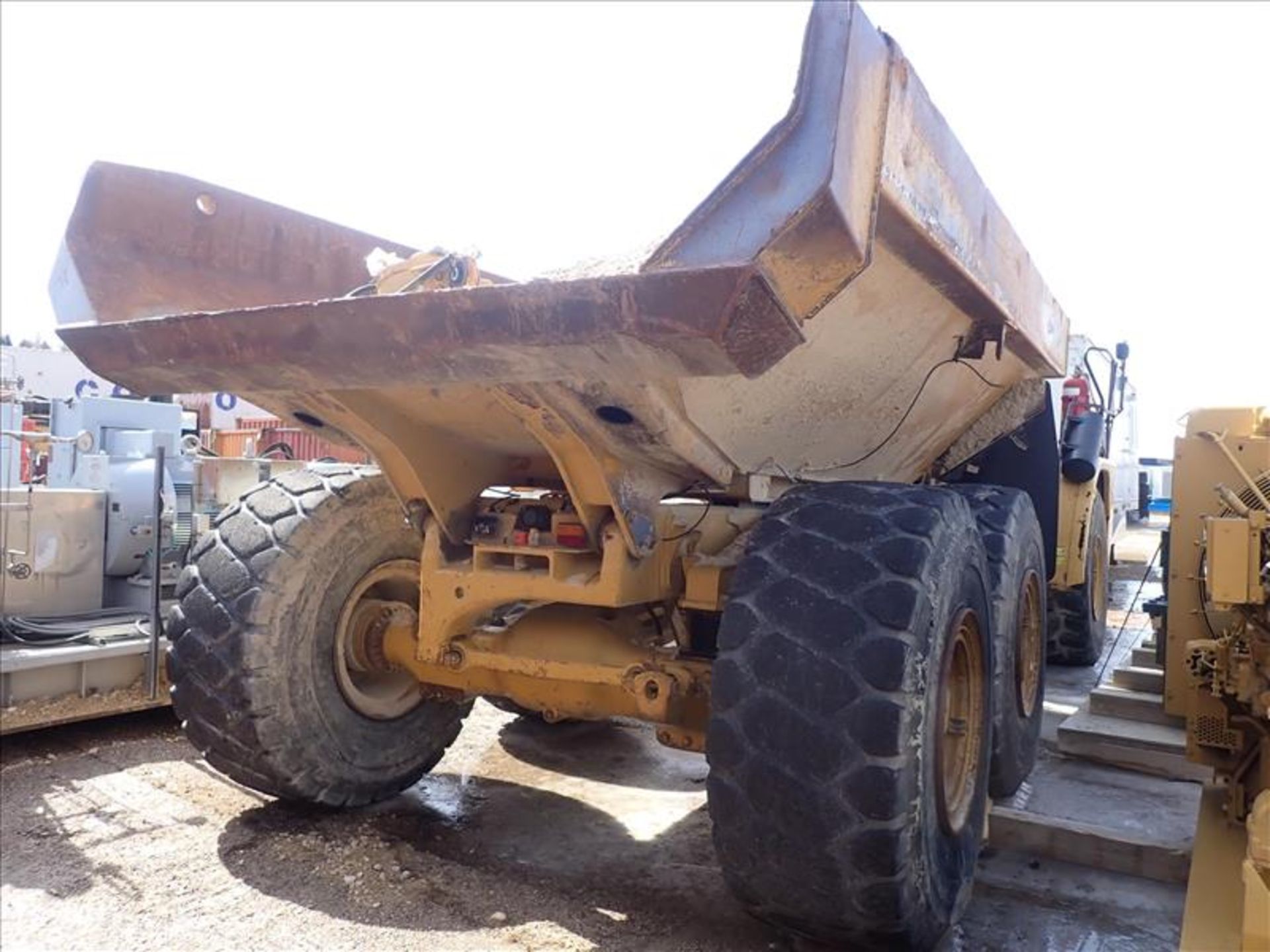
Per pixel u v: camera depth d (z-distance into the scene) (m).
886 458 3.82
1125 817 3.45
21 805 3.66
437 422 2.98
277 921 2.77
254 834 3.39
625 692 3.04
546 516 3.01
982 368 3.63
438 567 3.16
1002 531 3.54
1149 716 4.36
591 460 2.69
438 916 2.82
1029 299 3.40
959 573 2.62
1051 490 4.91
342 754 3.50
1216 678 3.14
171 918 2.78
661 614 3.40
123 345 2.48
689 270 1.74
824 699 2.24
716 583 3.01
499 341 1.98
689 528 3.22
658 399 2.44
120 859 3.17
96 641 4.78
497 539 3.08
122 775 4.02
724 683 2.36
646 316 1.80
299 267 3.66
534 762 4.42
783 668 2.30
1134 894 3.07
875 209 1.97
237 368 2.36
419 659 3.22
